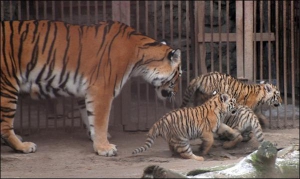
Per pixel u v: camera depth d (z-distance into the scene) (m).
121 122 15.27
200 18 15.84
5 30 13.08
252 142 13.97
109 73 13.18
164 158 12.54
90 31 13.35
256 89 14.81
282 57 18.64
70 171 11.18
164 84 13.89
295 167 9.04
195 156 12.45
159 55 13.68
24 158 12.55
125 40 13.43
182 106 14.81
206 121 12.60
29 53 13.07
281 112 17.12
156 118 15.49
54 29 13.25
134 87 17.77
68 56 13.17
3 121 12.95
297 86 18.58
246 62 15.72
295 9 18.17
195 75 15.87
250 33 15.66
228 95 12.83
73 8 17.91
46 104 15.22
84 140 14.27
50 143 13.97
